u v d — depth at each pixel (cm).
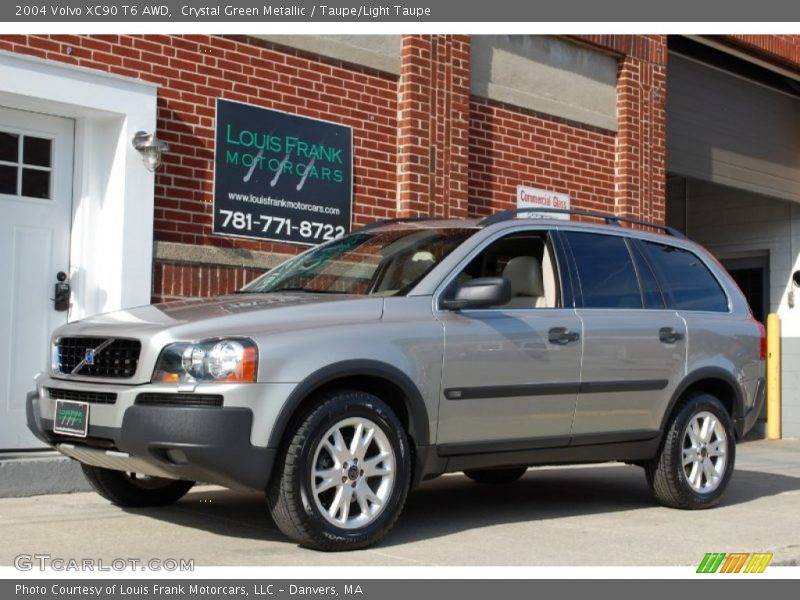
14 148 770
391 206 988
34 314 773
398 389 562
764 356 774
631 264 706
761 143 1498
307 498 516
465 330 589
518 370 610
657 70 1274
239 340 512
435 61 1017
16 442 757
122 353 538
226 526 600
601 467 980
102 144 801
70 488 718
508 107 1112
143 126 792
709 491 725
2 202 760
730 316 757
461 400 584
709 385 747
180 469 508
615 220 721
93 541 552
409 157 988
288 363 515
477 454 599
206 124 845
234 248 858
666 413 698
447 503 731
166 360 517
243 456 501
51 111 773
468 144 1053
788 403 1483
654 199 1257
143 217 792
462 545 564
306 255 688
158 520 616
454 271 604
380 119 982
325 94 936
